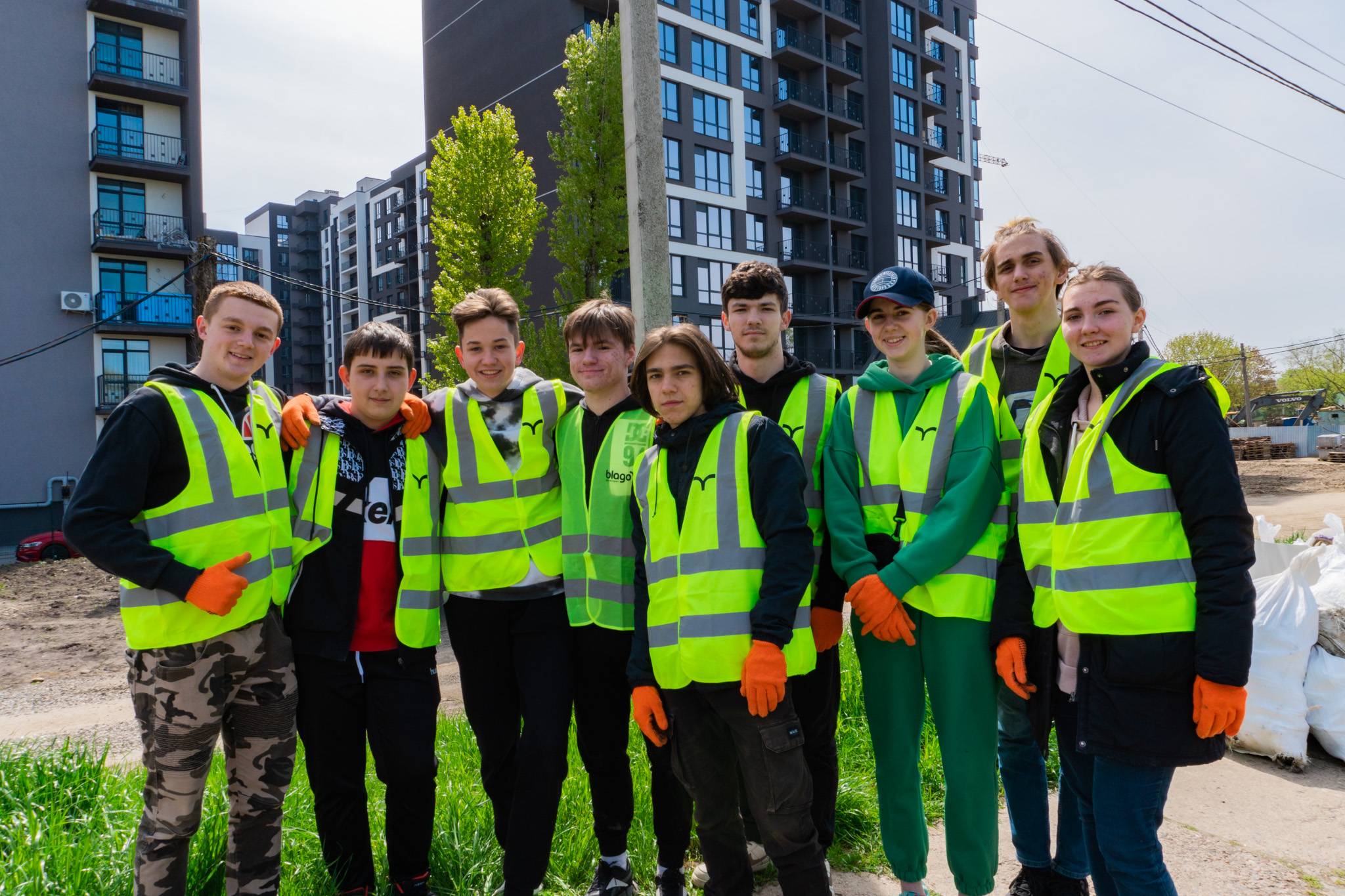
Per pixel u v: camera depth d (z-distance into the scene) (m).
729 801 2.54
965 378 2.79
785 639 2.31
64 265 25.89
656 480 2.60
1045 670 2.52
